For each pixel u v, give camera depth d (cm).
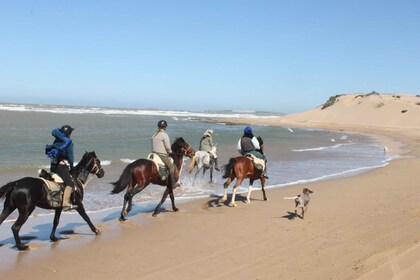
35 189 848
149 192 1570
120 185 1110
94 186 1612
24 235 992
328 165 2442
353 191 1566
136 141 3631
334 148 3706
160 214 1216
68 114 10750
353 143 4434
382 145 4169
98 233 1001
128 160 2308
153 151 1187
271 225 1088
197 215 1202
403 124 8825
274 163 2486
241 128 7325
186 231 1035
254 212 1239
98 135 4222
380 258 762
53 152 897
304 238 969
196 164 1811
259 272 766
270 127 8219
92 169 982
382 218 1137
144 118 10556
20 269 779
